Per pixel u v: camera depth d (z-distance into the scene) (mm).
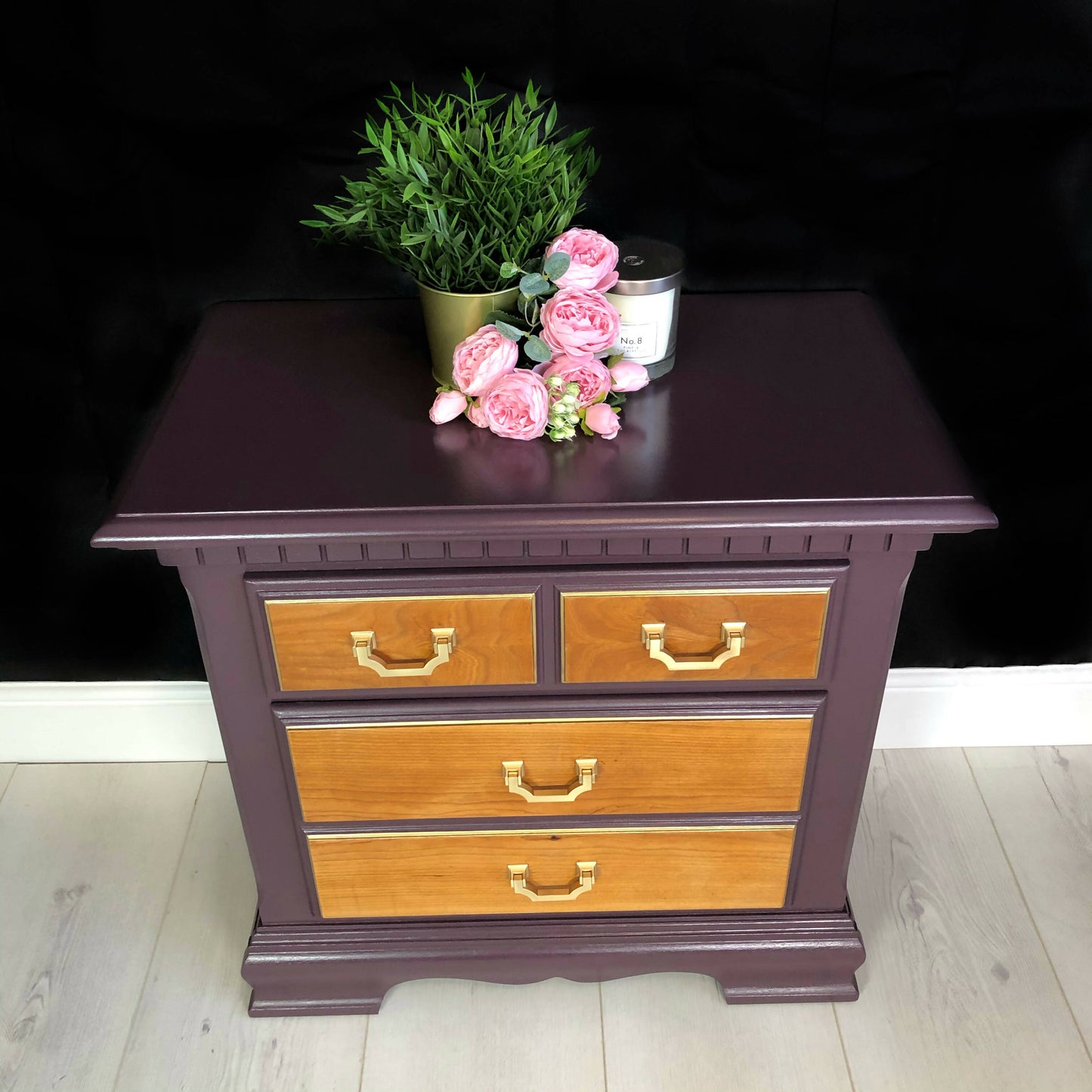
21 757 1812
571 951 1437
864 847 1667
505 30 1232
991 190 1333
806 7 1217
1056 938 1543
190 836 1701
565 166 1132
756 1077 1400
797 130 1296
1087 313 1415
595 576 1104
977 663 1744
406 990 1511
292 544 1047
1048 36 1234
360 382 1232
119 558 1609
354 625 1134
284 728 1219
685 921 1430
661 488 1064
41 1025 1458
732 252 1382
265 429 1156
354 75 1257
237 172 1315
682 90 1272
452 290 1126
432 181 1104
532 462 1104
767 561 1112
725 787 1288
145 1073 1410
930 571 1636
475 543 1078
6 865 1656
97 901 1609
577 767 1260
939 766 1792
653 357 1204
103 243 1358
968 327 1437
